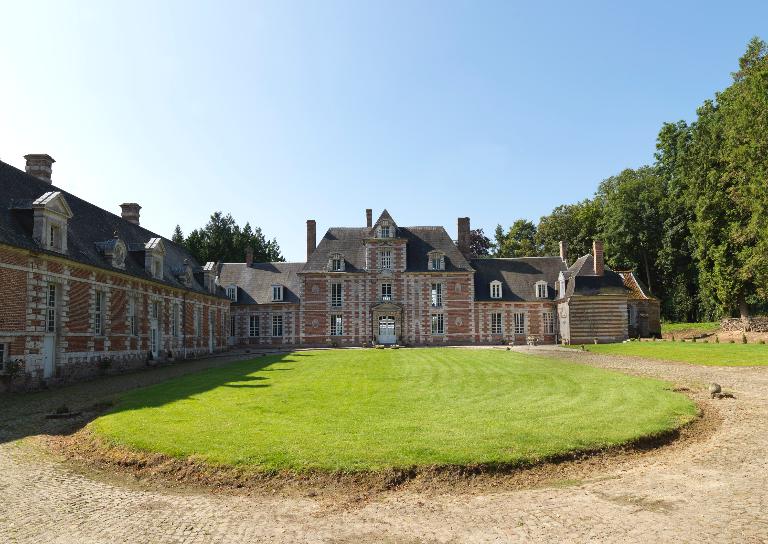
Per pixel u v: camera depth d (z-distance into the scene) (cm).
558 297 5144
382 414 1283
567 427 1140
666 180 5900
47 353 2220
